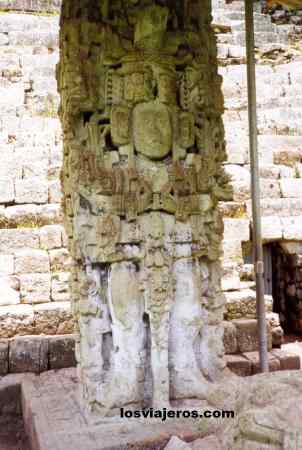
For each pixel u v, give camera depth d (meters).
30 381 4.55
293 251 6.59
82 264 3.66
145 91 3.63
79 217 3.60
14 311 5.13
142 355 3.62
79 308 3.66
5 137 7.56
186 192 3.70
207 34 3.91
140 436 3.25
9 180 6.64
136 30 3.63
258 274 4.27
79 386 3.89
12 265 5.78
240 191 6.84
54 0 11.35
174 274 3.70
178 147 3.72
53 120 8.18
